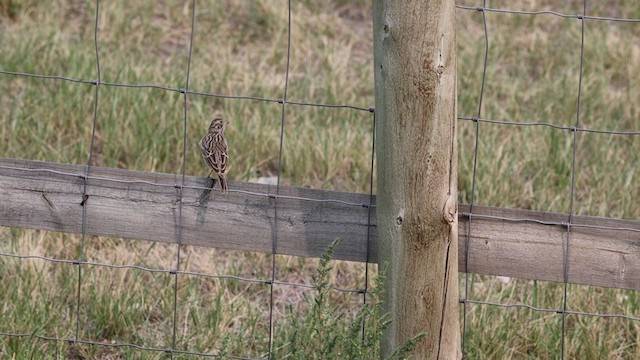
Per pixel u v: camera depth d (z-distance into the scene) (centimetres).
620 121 1686
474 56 1866
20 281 1151
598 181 1469
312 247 887
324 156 1500
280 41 1902
